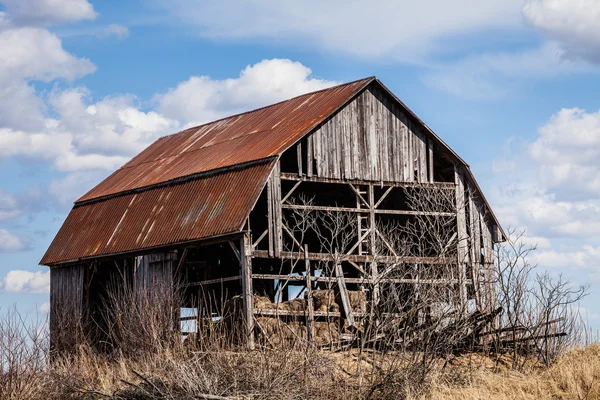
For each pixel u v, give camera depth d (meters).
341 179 32.28
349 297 30.59
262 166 30.42
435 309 25.45
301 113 33.97
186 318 31.02
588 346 27.64
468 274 33.66
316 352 23.66
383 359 24.52
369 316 25.52
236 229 29.03
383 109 33.75
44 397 23.81
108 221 35.88
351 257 31.20
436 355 25.36
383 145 33.50
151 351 26.55
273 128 33.97
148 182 35.53
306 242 37.53
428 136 34.62
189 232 30.88
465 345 27.77
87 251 35.41
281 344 23.73
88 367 26.73
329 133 32.31
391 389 23.47
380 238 32.75
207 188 32.03
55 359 28.33
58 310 35.03
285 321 29.28
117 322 30.28
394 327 24.58
